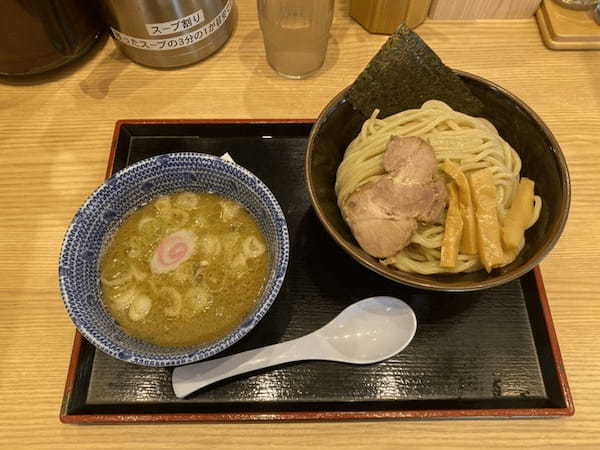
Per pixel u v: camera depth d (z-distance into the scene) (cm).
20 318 33
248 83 42
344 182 36
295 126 39
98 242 31
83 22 40
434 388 31
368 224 32
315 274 34
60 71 43
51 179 38
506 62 44
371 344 32
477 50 44
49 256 35
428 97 37
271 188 38
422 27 45
